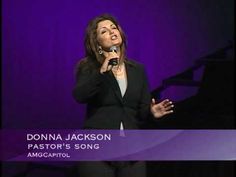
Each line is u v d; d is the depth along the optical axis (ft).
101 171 25.02
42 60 39.58
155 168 39.04
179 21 41.19
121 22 40.09
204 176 38.58
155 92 41.06
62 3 39.14
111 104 24.56
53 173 39.40
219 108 43.68
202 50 42.04
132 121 25.05
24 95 39.68
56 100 40.24
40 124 40.19
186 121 41.57
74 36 39.55
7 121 39.52
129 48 40.52
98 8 39.50
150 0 40.60
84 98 23.88
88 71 24.57
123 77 24.80
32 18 39.04
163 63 41.47
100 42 24.36
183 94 42.60
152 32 40.81
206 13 41.55
